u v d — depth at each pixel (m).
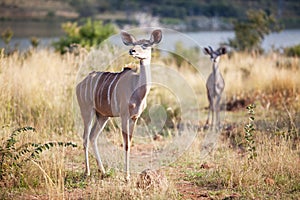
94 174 11.88
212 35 52.25
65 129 15.38
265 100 20.41
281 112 17.69
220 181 11.37
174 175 12.13
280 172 11.62
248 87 22.28
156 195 10.12
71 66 17.84
